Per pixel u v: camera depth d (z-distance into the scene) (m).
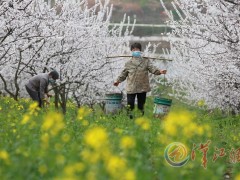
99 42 48.12
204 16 39.59
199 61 48.28
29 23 37.81
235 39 36.38
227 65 43.56
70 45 44.88
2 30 35.50
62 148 18.22
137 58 36.12
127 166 15.02
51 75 40.56
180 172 16.11
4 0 33.78
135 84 35.69
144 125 20.03
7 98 49.41
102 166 13.78
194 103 58.53
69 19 46.22
